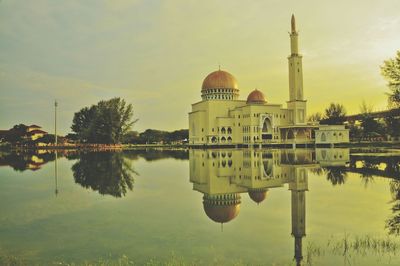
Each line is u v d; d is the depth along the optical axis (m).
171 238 16.86
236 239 16.62
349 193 28.67
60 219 20.92
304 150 99.62
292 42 139.25
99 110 158.12
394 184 33.19
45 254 14.88
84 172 48.78
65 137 196.38
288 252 14.84
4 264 13.85
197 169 51.00
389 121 76.50
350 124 154.50
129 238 16.91
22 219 21.00
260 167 51.41
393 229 18.03
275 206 24.11
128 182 37.69
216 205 24.77
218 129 144.25
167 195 29.27
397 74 60.31
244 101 149.88
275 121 140.00
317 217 20.75
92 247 15.66
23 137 172.38
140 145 188.88
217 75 152.25
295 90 138.50
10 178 42.50
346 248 15.27
